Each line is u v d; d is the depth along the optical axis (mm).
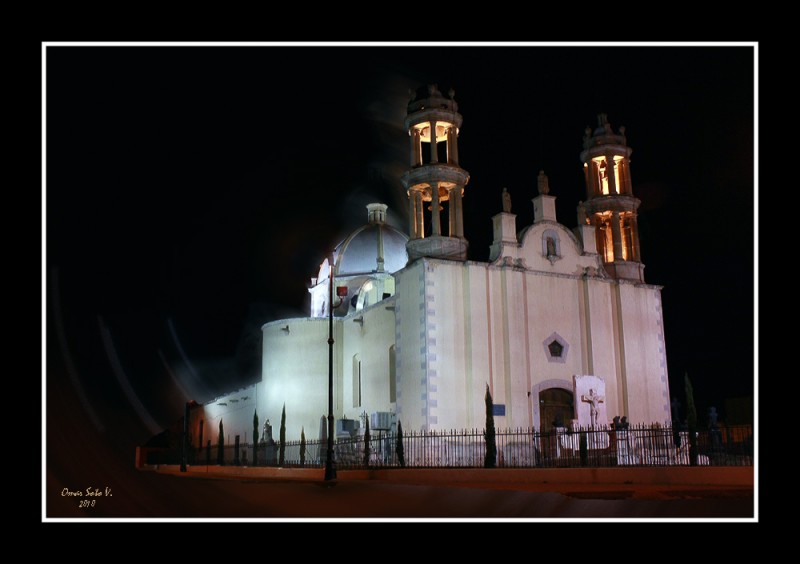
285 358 56781
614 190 50375
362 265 61500
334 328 56312
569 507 18234
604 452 36406
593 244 47031
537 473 27875
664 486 23922
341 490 25406
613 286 47031
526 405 42000
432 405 40375
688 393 33344
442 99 46250
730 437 32344
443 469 30625
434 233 44219
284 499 22422
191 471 56000
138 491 25844
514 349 42469
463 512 18094
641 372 46312
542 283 44656
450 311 42188
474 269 43000
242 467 46625
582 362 44750
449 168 44969
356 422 48406
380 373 49156
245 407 65375
